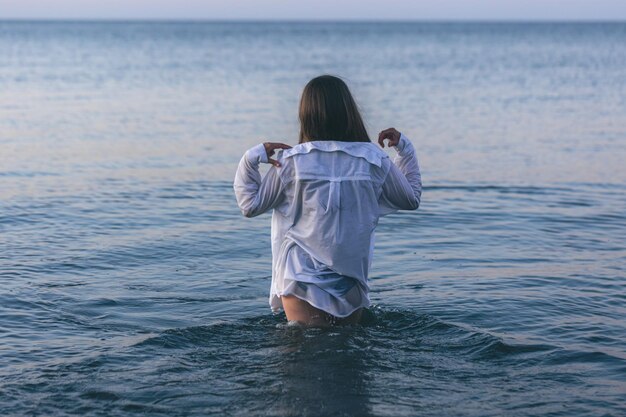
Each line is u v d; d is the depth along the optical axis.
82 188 9.59
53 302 4.85
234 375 3.47
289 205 3.88
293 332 3.93
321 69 41.16
